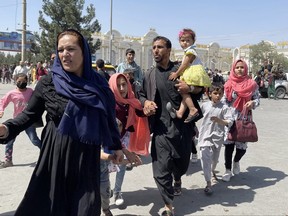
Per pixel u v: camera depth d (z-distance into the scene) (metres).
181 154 4.21
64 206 2.65
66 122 2.56
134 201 4.75
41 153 2.73
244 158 7.05
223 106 5.08
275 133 9.89
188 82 4.07
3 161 6.34
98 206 2.65
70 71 2.66
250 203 4.75
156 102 4.24
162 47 4.18
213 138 5.06
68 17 39.72
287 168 6.43
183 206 4.61
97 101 2.65
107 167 3.90
